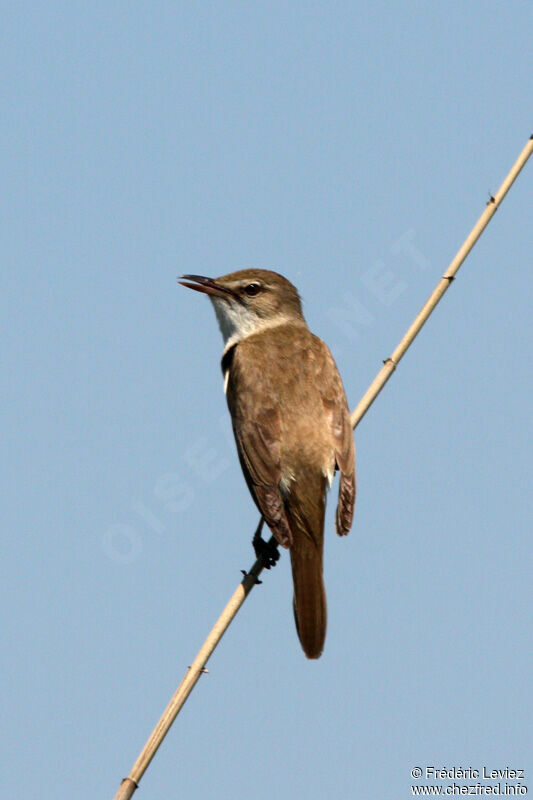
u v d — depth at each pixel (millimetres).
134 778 9742
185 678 10352
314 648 12156
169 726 10023
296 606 12398
